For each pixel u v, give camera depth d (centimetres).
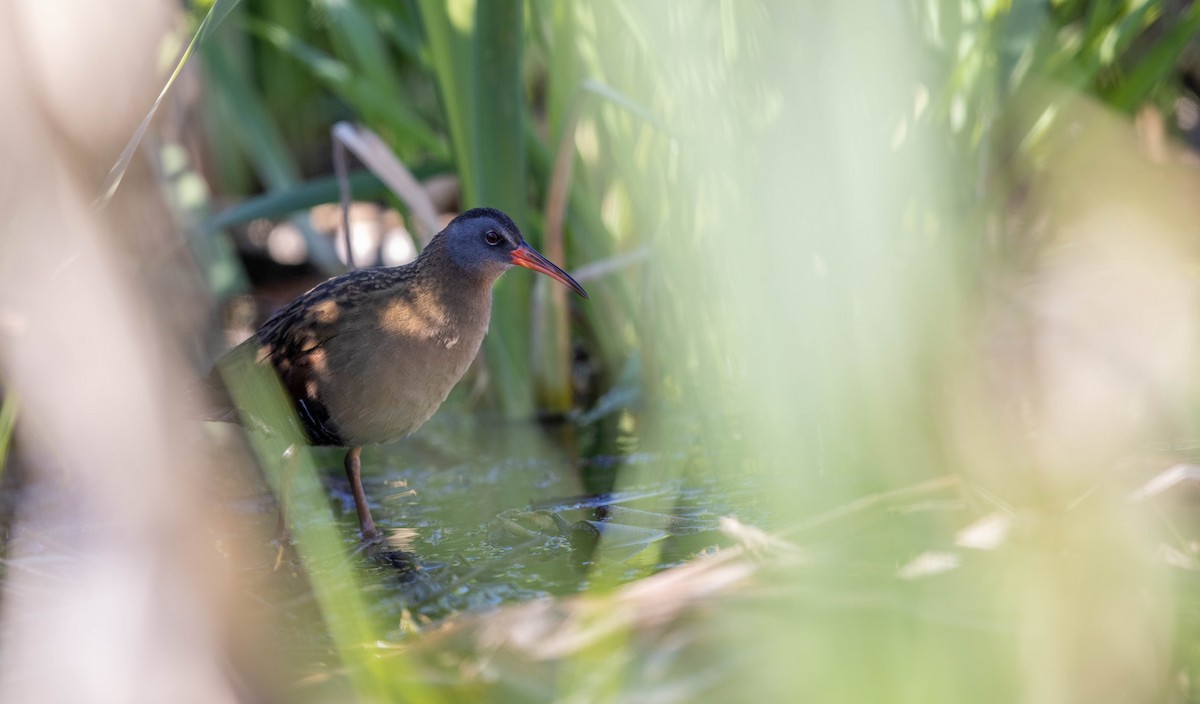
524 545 696
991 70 870
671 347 955
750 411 530
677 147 793
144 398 370
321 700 462
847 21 491
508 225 857
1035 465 654
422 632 554
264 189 1576
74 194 364
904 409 556
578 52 1031
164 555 381
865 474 548
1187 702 446
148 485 375
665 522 710
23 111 358
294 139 1566
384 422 803
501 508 801
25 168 361
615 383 1116
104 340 365
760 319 534
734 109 611
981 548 526
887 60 497
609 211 1113
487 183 982
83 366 371
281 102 1534
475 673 465
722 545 660
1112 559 474
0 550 710
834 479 542
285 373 794
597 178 1111
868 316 538
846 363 539
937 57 831
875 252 529
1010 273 962
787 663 425
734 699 429
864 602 449
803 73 524
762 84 584
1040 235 998
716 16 703
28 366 399
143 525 379
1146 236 901
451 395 1147
